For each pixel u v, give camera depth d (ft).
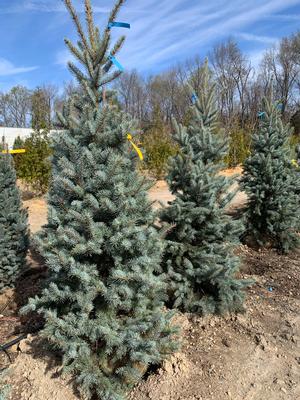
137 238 10.30
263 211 24.08
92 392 10.68
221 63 134.51
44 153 37.24
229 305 15.20
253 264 21.61
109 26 11.23
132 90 144.15
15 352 12.07
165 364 11.72
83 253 10.25
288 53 136.36
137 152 11.12
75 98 11.73
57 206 11.18
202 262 15.19
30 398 10.32
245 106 134.00
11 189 16.70
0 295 16.47
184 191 15.89
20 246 16.49
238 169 57.62
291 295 17.65
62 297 10.38
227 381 11.57
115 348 10.77
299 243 23.82
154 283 10.48
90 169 10.52
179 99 140.15
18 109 156.76
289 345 13.53
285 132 24.80
